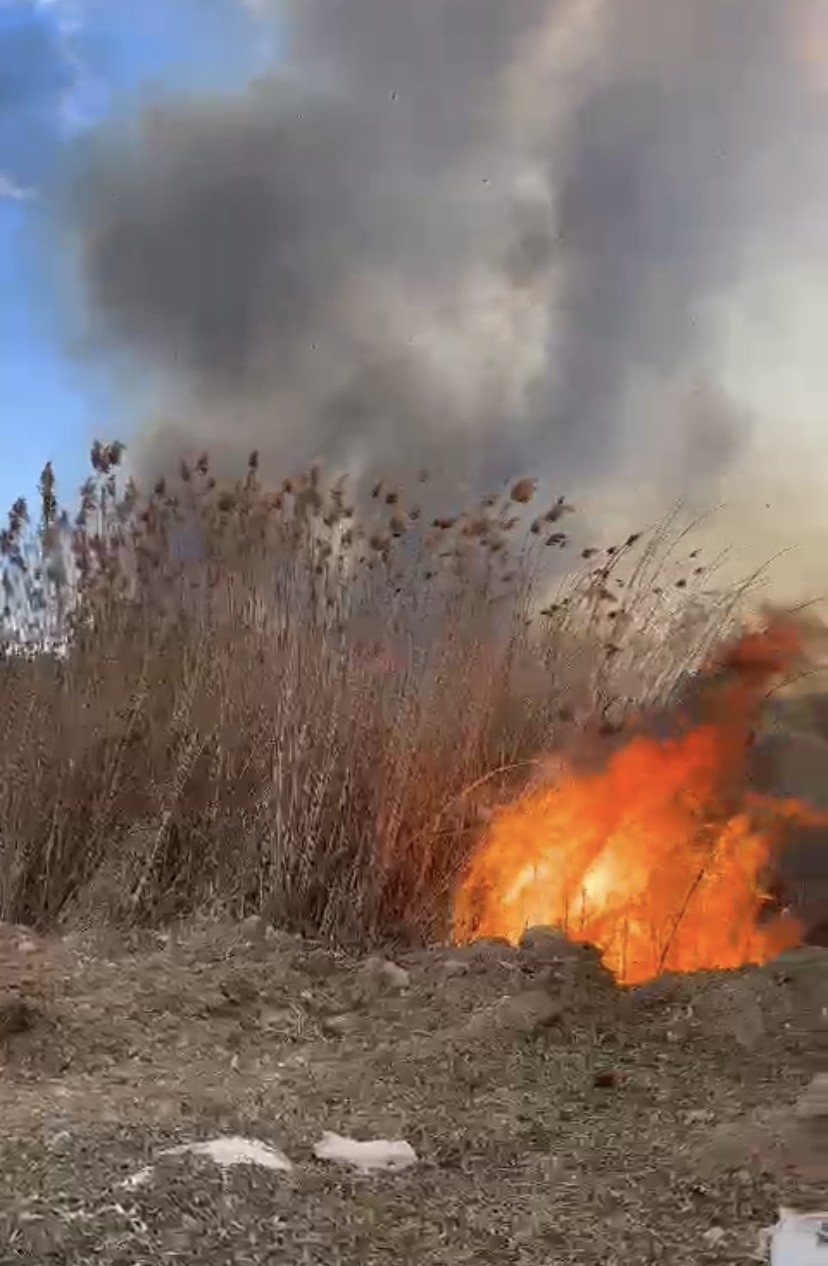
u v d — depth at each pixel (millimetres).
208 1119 3908
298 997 5320
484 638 7172
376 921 6527
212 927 6195
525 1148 3863
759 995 5113
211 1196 3250
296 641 7027
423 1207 3379
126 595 7340
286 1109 4094
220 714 7039
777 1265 3000
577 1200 3461
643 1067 4586
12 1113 3887
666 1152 3789
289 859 6578
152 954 5805
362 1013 5207
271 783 6758
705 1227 3252
